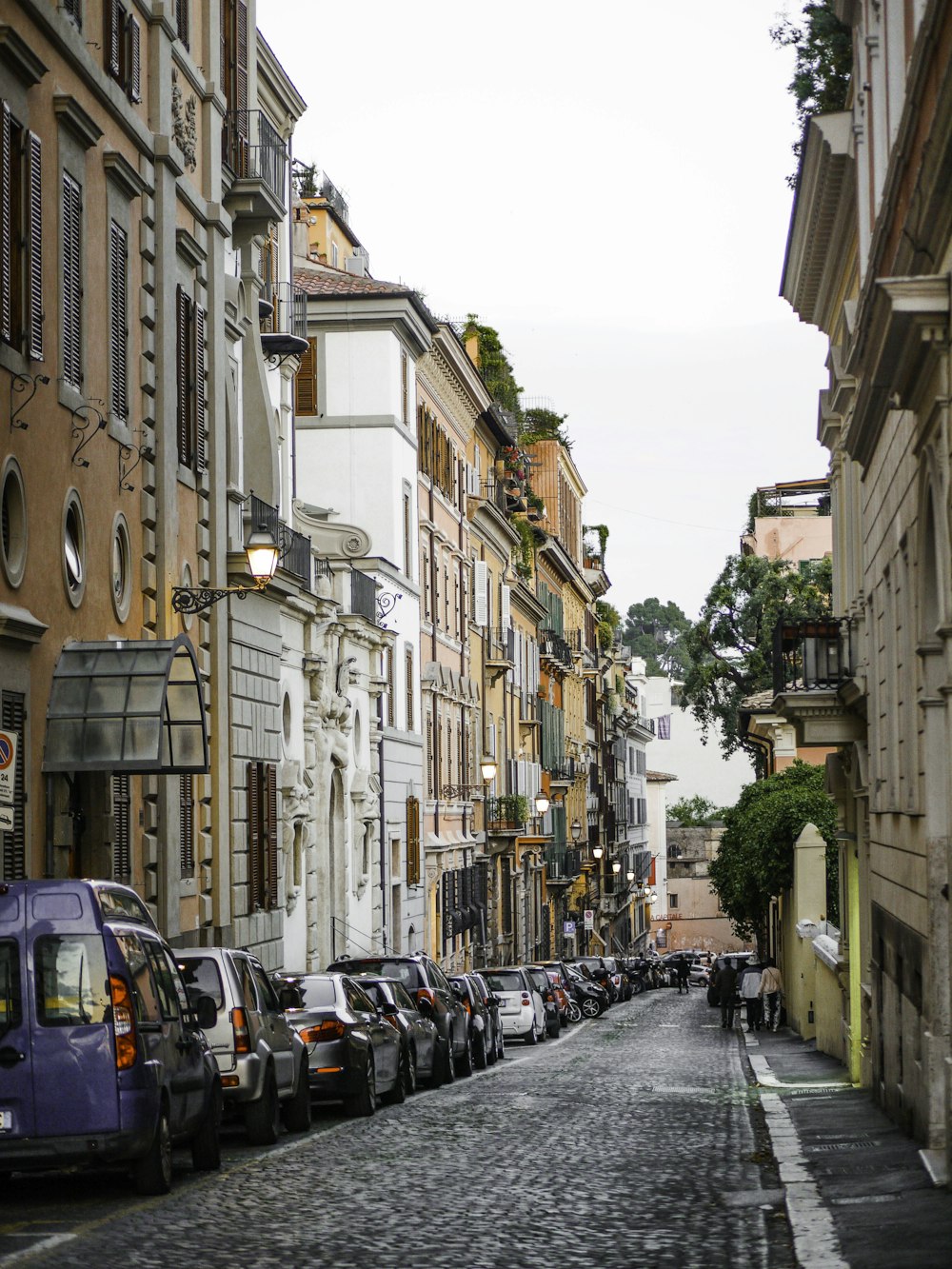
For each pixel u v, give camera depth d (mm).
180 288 31359
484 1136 22812
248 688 36156
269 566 25828
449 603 67750
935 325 16094
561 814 103250
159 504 29359
